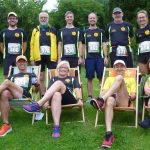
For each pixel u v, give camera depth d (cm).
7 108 233
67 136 225
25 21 772
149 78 242
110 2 746
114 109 231
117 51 295
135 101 253
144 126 222
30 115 270
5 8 765
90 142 216
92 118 259
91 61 304
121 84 229
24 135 229
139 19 291
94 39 302
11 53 302
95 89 373
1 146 212
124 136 221
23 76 261
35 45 303
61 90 236
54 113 226
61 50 303
